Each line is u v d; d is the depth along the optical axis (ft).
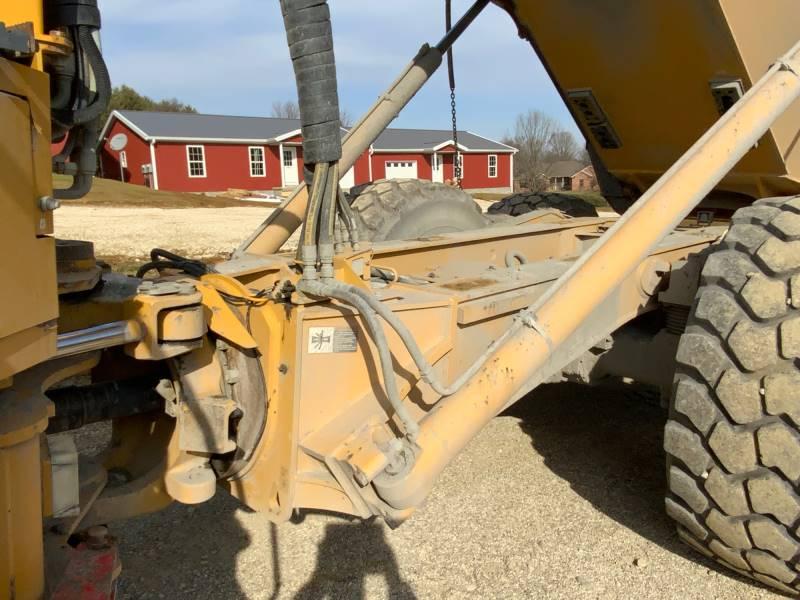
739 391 7.77
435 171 146.20
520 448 12.07
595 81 13.39
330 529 9.62
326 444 6.48
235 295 6.59
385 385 6.33
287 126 146.41
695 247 11.46
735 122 8.00
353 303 6.02
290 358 6.31
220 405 6.08
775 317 7.73
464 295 7.97
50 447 5.21
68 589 4.87
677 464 8.39
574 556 8.96
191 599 8.15
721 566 8.74
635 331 10.81
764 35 11.10
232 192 118.32
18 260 3.99
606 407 14.02
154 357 5.40
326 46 6.07
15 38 3.86
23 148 4.00
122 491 6.25
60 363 5.12
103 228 47.96
